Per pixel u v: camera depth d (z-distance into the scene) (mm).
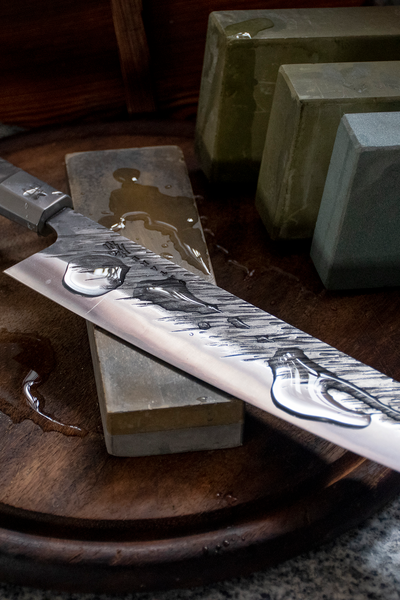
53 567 524
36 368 661
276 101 762
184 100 1050
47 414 621
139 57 979
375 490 574
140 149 854
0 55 966
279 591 531
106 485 569
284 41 778
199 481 575
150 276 668
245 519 555
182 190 794
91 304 631
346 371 580
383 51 820
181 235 736
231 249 806
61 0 923
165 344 596
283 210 775
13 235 816
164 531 547
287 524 552
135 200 777
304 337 613
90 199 776
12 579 530
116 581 525
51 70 995
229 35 771
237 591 532
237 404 558
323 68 751
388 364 681
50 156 941
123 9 929
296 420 537
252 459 592
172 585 531
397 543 562
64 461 585
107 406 545
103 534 543
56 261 678
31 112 1035
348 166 664
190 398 555
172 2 947
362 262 730
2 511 549
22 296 736
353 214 683
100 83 1020
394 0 952
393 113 685
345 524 563
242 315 632
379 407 547
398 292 762
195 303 643
